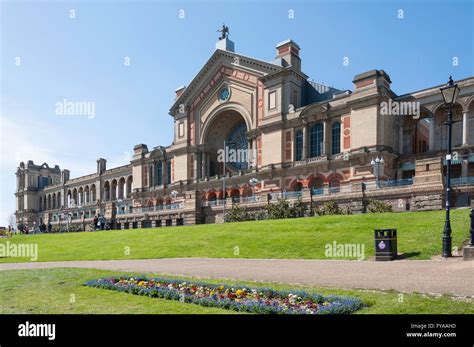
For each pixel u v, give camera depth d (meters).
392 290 10.04
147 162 81.19
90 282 12.85
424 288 10.11
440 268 13.02
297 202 40.25
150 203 78.25
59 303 9.98
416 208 29.77
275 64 60.75
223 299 9.27
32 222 122.19
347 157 50.16
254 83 63.84
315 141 55.78
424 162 29.94
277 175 57.91
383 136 48.69
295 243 21.03
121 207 89.62
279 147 58.19
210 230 29.97
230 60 67.62
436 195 28.72
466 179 34.19
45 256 27.28
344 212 36.22
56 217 112.12
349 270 13.70
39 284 13.34
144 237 31.19
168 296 10.22
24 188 125.06
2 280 14.47
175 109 75.94
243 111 65.19
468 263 13.73
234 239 24.59
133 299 10.27
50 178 130.75
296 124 57.19
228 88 67.94
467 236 17.92
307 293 9.42
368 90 49.34
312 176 54.25
